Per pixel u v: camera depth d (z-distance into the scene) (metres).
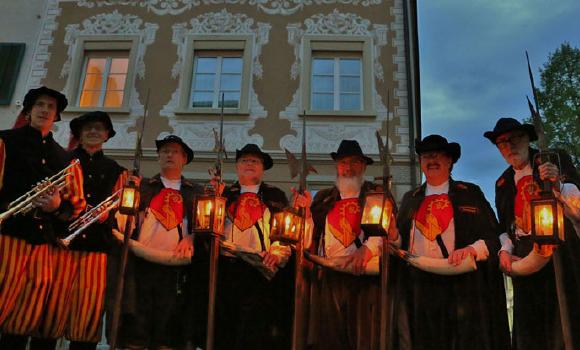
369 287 4.82
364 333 4.72
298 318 4.55
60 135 11.56
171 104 11.80
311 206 5.34
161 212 5.24
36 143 4.60
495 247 4.61
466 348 4.36
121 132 11.66
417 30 12.30
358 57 12.20
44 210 4.46
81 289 4.68
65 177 4.52
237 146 11.43
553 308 4.29
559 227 3.70
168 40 12.32
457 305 4.50
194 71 12.22
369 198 4.20
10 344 4.36
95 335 4.68
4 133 4.54
